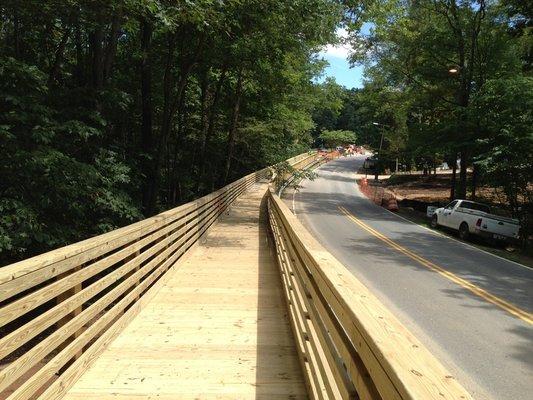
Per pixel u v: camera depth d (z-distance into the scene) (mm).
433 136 25422
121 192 9750
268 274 8445
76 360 4062
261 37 13609
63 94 9000
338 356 2865
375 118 62906
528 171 18188
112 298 4961
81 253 4047
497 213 22984
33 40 12953
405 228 20250
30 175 7406
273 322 5801
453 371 5426
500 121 19078
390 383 1608
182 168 20891
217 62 15422
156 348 4863
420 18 27094
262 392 3963
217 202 15789
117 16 9016
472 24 24797
